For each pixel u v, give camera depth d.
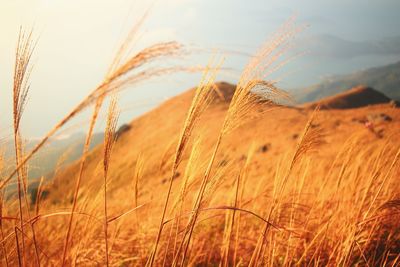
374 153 3.70
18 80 1.32
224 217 3.76
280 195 2.48
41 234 2.47
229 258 3.32
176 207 1.98
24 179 1.60
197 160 1.90
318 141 2.47
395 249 3.30
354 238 2.76
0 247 1.88
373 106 28.34
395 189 3.34
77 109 0.99
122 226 3.17
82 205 2.19
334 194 3.55
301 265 3.07
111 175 2.69
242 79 1.69
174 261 1.84
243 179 2.87
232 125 1.77
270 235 2.68
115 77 0.96
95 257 2.85
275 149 20.19
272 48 1.58
